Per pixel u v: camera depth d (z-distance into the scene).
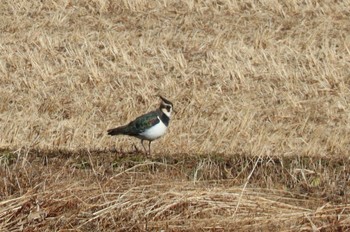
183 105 19.22
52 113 18.64
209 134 17.27
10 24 23.94
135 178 12.73
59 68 21.23
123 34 23.47
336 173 13.59
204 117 18.48
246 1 25.80
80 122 17.98
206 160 14.31
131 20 24.59
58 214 11.48
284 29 23.97
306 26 24.16
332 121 18.45
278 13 25.09
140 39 23.08
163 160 14.38
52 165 13.75
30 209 11.41
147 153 15.20
